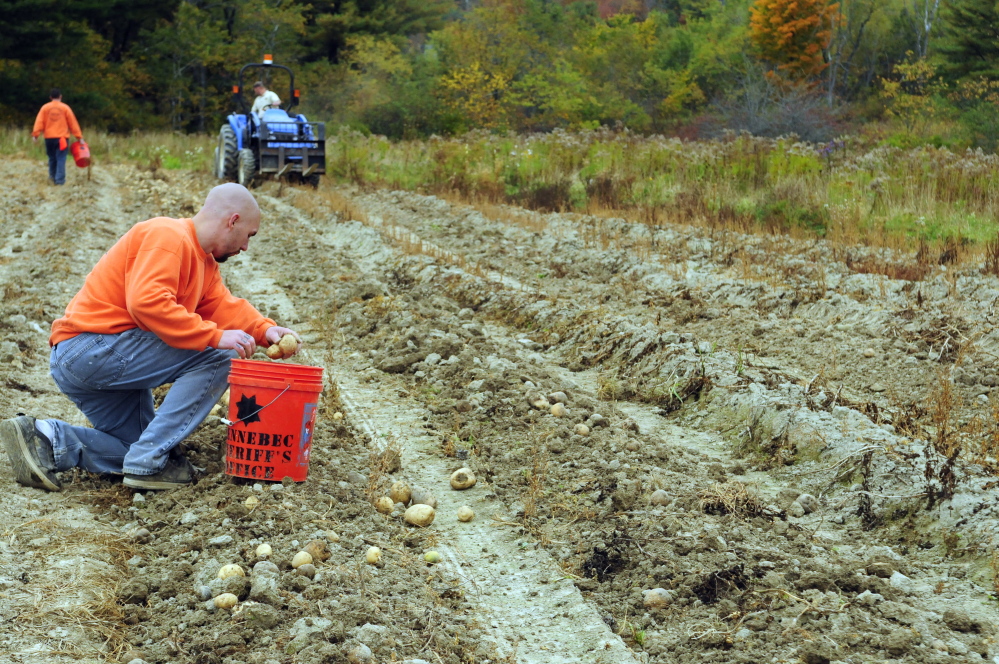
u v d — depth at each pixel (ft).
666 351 21.84
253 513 13.10
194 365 14.05
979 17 101.76
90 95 119.24
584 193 52.95
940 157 49.93
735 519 14.12
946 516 14.15
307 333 24.90
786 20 110.32
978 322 24.68
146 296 13.15
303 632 10.34
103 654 10.12
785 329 25.35
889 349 23.13
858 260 33.55
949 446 16.29
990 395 20.13
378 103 124.57
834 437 16.84
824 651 10.59
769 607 11.68
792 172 51.88
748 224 42.01
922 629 11.25
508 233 42.24
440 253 35.53
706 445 18.34
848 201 44.19
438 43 135.74
